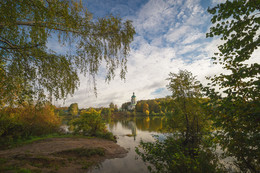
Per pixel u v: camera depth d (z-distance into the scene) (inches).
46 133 535.8
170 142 229.1
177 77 287.9
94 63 130.6
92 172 238.5
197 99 242.4
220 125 102.9
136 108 4099.4
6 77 101.5
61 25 112.9
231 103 90.5
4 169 154.3
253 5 80.3
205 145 201.9
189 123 276.2
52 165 223.8
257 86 79.6
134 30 140.4
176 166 165.9
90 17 124.6
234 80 90.7
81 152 310.8
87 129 597.9
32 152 267.3
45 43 115.0
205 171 149.8
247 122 90.7
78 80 134.6
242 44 92.2
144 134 699.4
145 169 241.3
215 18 98.7
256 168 97.7
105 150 366.0
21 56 108.7
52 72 124.7
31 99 112.7
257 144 85.7
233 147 102.3
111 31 131.4
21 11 95.1
